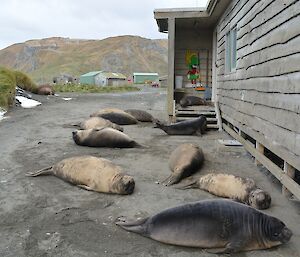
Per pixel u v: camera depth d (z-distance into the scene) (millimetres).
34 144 8320
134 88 43031
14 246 3604
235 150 7820
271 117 5859
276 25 5613
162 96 27297
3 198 4898
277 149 5516
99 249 3559
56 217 4301
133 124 11961
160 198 4934
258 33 6773
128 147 8117
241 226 3514
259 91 6656
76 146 8180
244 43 8070
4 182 5562
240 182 4832
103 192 5129
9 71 18625
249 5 7574
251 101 7320
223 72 11234
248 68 7645
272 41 5820
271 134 5848
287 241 3588
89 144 8117
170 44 12000
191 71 14734
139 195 5047
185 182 5641
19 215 4352
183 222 3586
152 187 5395
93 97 24094
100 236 3824
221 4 10289
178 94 14711
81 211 4484
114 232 3910
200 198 4934
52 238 3779
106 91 34438
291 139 4895
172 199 4898
